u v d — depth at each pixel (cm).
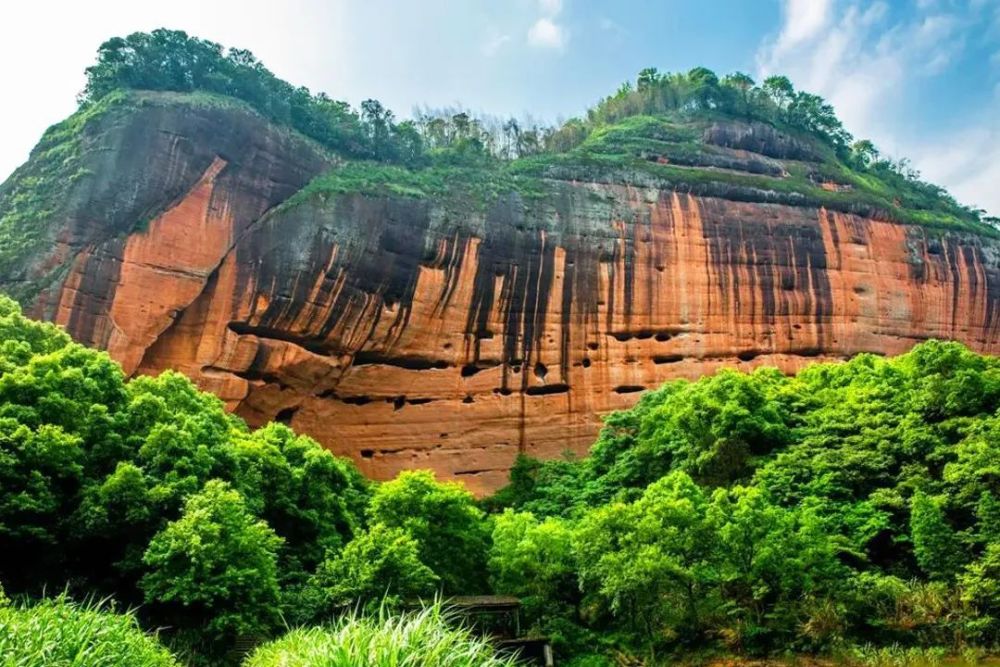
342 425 3728
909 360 3256
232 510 1792
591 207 4238
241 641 1775
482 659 782
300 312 3381
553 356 4047
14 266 2945
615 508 2400
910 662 2020
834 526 2484
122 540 1833
